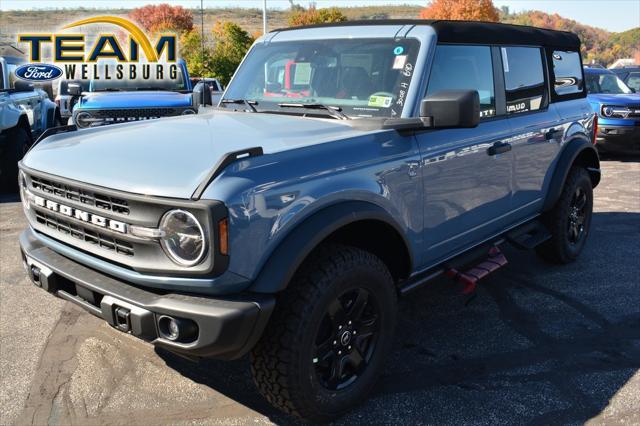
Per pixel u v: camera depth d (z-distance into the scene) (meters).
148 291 2.70
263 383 2.82
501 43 4.24
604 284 4.99
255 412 3.15
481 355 3.77
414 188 3.37
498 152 4.04
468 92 3.09
